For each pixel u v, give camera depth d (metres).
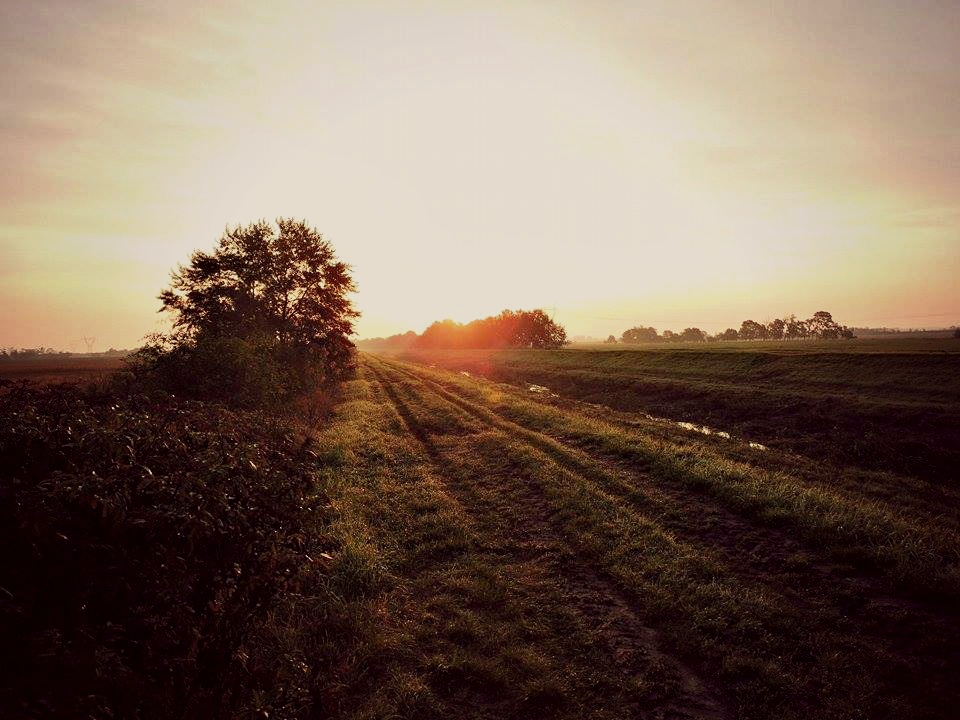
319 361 27.77
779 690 4.34
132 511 3.78
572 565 6.86
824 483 11.37
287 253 27.16
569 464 11.94
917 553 6.68
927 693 4.28
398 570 6.59
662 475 10.69
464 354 93.44
